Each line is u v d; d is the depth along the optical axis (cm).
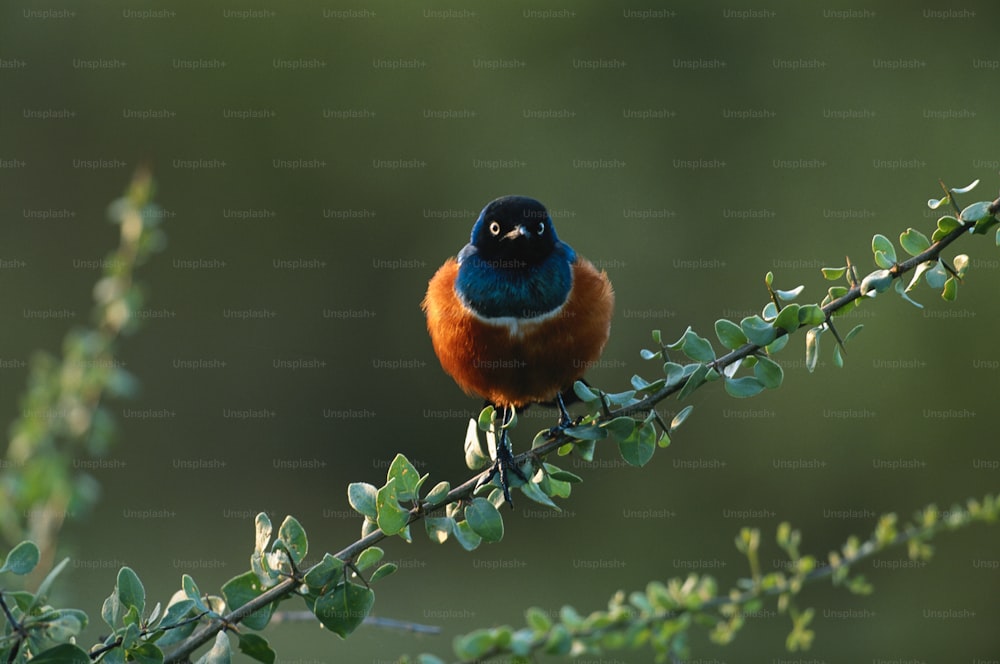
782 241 1795
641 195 1834
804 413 1675
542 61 1888
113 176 1858
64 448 534
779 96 1844
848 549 538
